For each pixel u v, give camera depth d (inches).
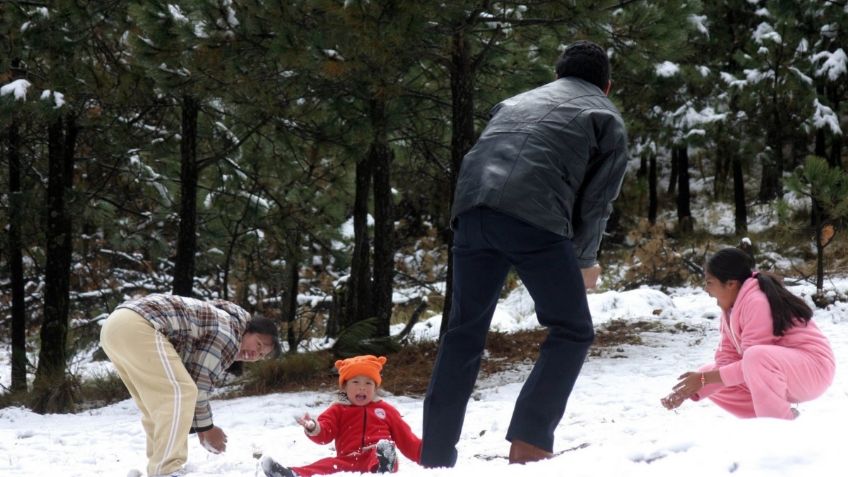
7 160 563.5
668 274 717.3
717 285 197.3
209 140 549.6
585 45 159.2
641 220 740.7
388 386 412.2
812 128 808.9
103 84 474.9
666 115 857.5
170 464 191.5
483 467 128.3
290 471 160.9
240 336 207.5
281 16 366.3
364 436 189.8
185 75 417.7
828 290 532.1
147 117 560.7
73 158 537.3
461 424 153.7
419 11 343.0
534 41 440.5
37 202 540.4
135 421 366.6
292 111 447.5
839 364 349.1
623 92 832.9
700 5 418.0
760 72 795.4
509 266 152.9
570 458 123.0
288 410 375.2
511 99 157.9
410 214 986.7
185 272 486.9
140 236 637.3
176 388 193.8
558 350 147.3
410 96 487.5
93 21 454.0
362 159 486.6
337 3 343.6
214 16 381.1
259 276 633.0
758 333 187.9
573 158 146.4
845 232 738.2
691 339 474.6
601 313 579.8
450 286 455.2
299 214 574.6
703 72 823.7
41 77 494.0
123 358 195.3
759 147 824.3
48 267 515.5
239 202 582.2
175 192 587.5
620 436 246.7
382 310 500.4
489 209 146.0
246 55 396.8
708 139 834.2
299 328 608.1
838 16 776.3
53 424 378.3
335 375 451.2
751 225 880.9
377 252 501.0
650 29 402.0
